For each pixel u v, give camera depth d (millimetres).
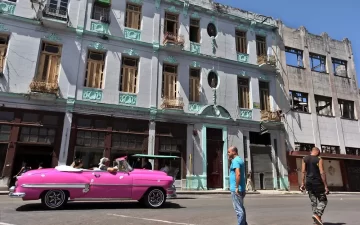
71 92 16734
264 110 22391
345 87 26625
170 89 19703
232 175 5980
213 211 9078
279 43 24625
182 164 18391
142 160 16906
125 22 19500
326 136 24141
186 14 21375
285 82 23844
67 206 9188
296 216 8406
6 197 11953
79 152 16266
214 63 21406
